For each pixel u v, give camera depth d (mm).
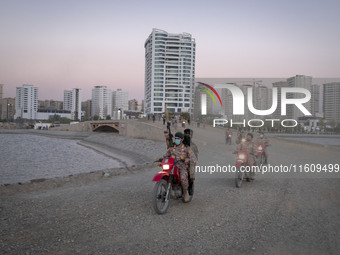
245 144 9547
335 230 4879
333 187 8734
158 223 5145
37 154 42438
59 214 5605
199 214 5777
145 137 51812
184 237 4488
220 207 6352
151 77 175250
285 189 8430
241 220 5414
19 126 143125
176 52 175500
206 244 4223
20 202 6527
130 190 8164
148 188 8516
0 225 4871
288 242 4344
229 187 8742
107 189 8312
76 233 4566
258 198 7254
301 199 7164
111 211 5875
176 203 6688
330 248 4129
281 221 5367
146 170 12914
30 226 4867
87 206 6254
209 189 8406
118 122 65375
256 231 4812
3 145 58875
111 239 4340
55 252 3836
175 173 6227
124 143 51062
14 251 3844
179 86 175625
